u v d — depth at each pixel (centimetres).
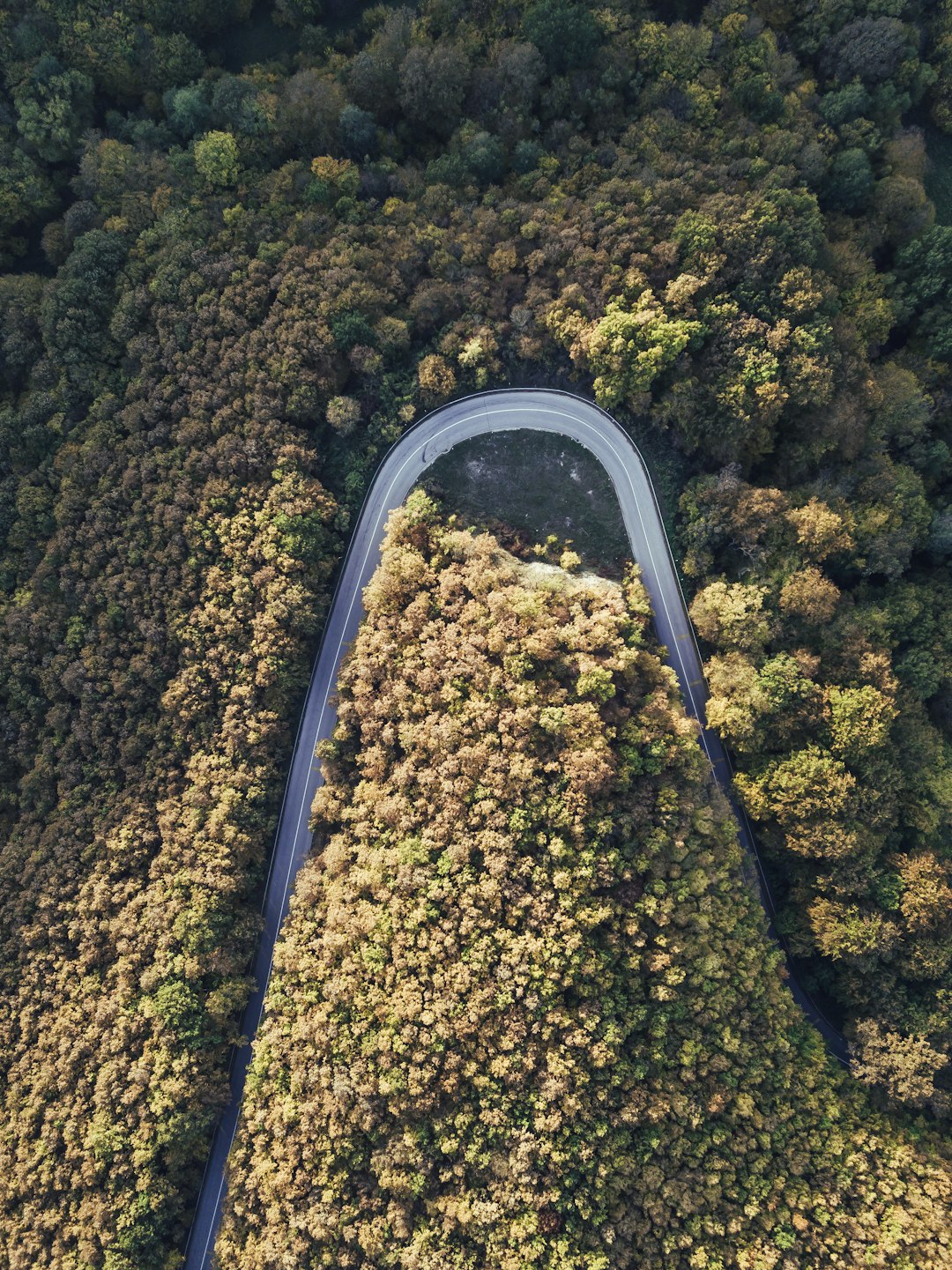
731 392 7031
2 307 7650
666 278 7300
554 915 6391
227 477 7331
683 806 6712
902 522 7500
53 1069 6725
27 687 7469
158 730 7281
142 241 7600
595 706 6681
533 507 7650
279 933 7362
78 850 7156
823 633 7300
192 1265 6938
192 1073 6719
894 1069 7069
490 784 6612
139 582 7294
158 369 7456
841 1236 6494
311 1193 6481
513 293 7619
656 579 7588
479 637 6912
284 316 7344
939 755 7419
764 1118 6675
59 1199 6550
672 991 6494
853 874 7156
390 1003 6450
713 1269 6200
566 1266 5978
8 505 7594
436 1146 6306
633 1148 6394
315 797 7425
